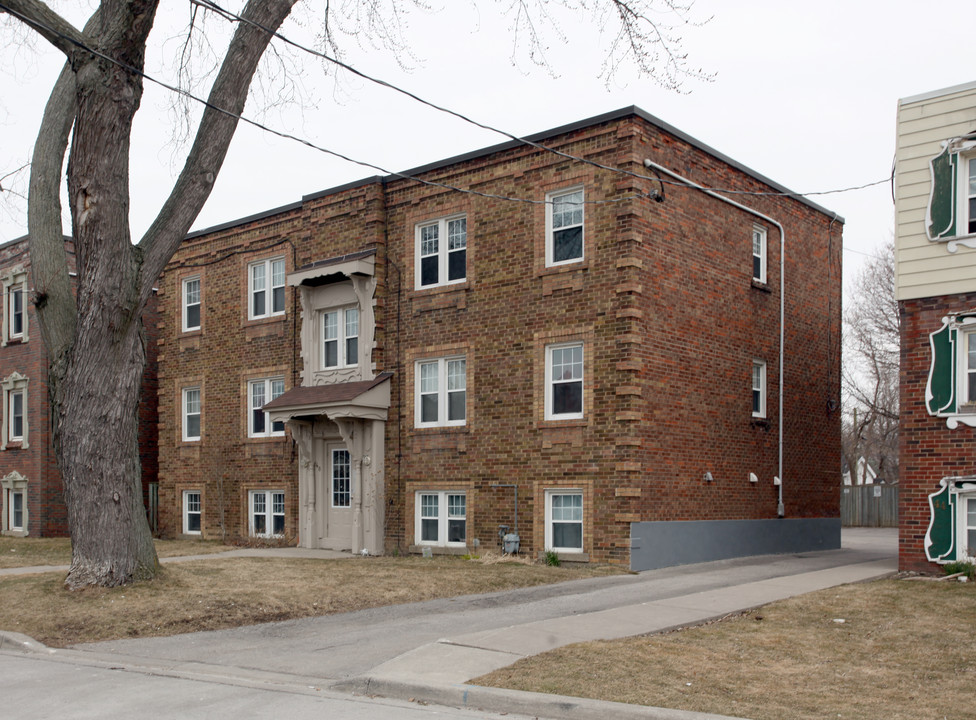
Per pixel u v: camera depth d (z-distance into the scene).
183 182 14.18
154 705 8.11
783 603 12.98
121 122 13.34
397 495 21.23
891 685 8.38
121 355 13.98
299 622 12.59
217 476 25.88
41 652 10.93
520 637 10.52
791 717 7.36
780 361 22.22
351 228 22.69
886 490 39.53
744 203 21.41
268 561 18.30
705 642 10.25
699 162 19.98
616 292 17.98
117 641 11.44
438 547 20.47
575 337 18.53
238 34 14.12
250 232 25.53
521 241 19.62
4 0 12.45
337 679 9.20
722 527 19.75
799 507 22.56
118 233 13.55
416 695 8.49
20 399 31.81
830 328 24.50
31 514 30.28
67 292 14.58
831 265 24.80
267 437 24.69
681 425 18.84
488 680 8.59
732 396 20.47
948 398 15.52
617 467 17.67
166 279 28.09
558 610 13.09
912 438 15.90
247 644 11.12
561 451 18.56
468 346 20.30
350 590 14.62
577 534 18.44
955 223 15.69
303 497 23.14
